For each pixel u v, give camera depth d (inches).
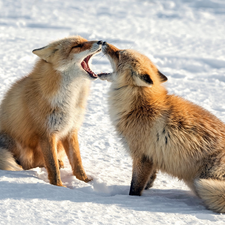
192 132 298.4
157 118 304.2
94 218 225.0
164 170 316.2
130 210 247.1
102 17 1868.8
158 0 2630.4
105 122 532.4
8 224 207.5
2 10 1857.8
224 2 2598.4
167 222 228.2
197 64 939.3
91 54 366.0
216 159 286.8
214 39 1312.7
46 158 331.6
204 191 270.4
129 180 356.8
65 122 340.8
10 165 339.9
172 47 1144.2
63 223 213.0
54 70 330.3
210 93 690.8
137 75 306.7
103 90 704.4
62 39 344.2
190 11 2215.8
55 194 268.4
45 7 2080.5
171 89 709.9
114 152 434.3
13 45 1017.5
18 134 346.3
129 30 1461.6
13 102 350.6
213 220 240.2
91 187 319.3
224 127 315.3
